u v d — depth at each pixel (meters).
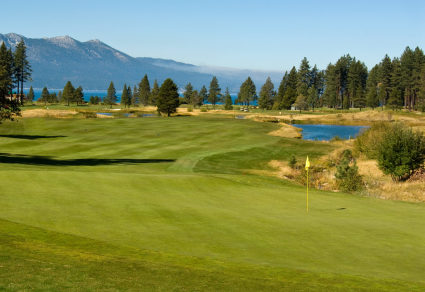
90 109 144.75
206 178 22.22
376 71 168.12
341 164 34.44
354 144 48.91
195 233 13.34
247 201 18.69
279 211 17.22
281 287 9.41
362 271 10.78
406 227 15.55
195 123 72.19
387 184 34.38
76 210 14.99
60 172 21.17
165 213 15.43
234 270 10.36
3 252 10.25
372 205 19.86
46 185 18.31
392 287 9.73
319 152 47.00
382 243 13.32
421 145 35.50
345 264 11.27
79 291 8.20
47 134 57.28
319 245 12.84
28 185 18.11
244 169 37.72
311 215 16.83
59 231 12.60
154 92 179.88
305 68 174.12
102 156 39.88
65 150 42.72
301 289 9.35
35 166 29.94
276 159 42.84
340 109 160.50
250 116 120.25
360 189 31.91
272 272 10.38
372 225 15.66
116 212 15.11
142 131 61.12
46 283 8.48
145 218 14.64
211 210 16.38
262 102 166.25
